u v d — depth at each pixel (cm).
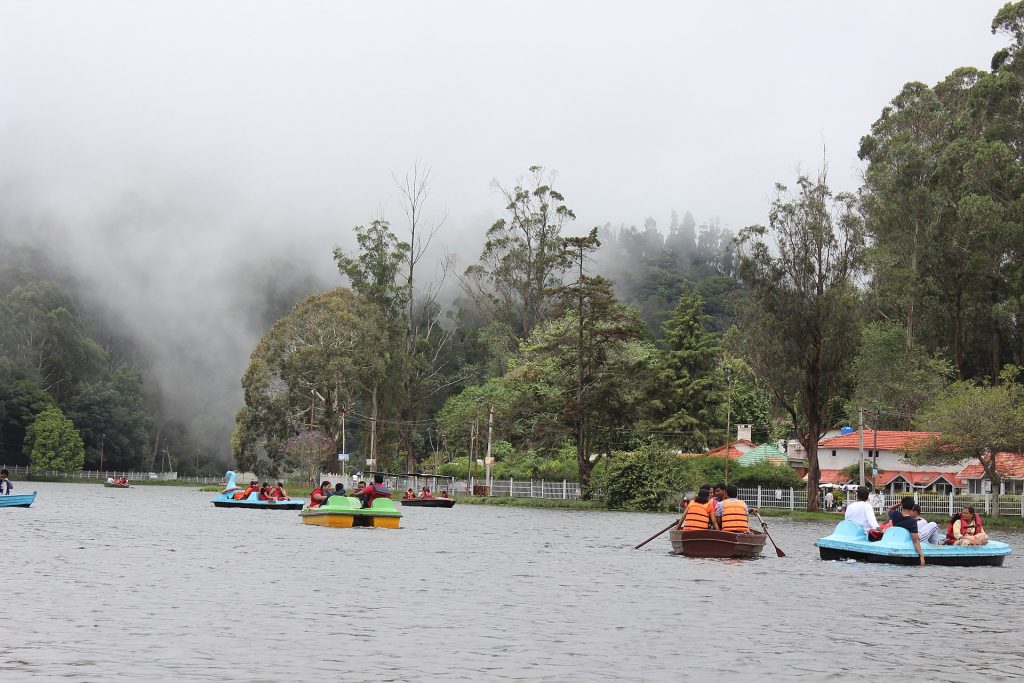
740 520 3123
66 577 2219
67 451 15138
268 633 1570
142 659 1360
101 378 17488
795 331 7025
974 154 8469
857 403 9256
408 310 11775
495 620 1748
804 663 1440
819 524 5850
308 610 1809
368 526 4325
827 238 7050
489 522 5125
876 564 2938
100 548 2977
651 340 11681
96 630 1562
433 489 9594
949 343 9475
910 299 9119
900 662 1462
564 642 1554
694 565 2823
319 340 10200
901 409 8881
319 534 3800
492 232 11981
